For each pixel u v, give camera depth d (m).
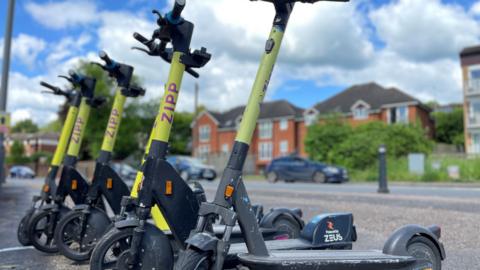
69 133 6.41
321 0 3.39
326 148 34.69
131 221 3.54
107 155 5.26
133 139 45.22
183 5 3.59
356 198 12.44
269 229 4.97
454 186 20.02
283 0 3.33
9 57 15.93
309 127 38.28
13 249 6.01
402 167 26.09
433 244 3.77
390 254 3.59
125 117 44.44
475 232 6.83
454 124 53.72
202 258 3.09
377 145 29.44
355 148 29.88
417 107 44.03
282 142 52.28
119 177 5.26
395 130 31.64
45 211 5.67
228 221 3.15
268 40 3.38
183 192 3.60
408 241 3.65
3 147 16.41
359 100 45.47
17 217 9.16
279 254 3.46
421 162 25.31
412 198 12.13
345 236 4.31
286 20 3.41
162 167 3.54
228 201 3.21
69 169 5.73
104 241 3.50
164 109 3.71
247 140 3.30
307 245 4.07
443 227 7.29
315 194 14.11
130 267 3.40
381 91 47.41
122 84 5.34
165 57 4.48
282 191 15.77
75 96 6.54
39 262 5.24
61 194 5.73
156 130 3.68
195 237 3.15
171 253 3.50
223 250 3.12
